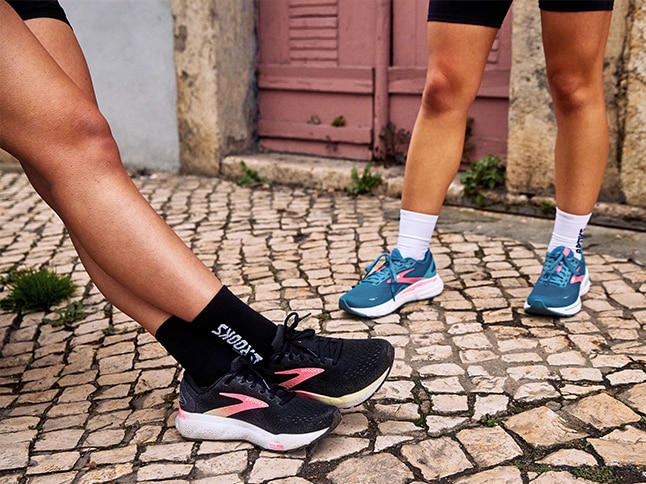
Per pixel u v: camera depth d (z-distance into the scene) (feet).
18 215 13.20
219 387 5.43
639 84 10.53
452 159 7.74
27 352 7.67
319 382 5.59
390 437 5.54
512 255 9.81
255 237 11.30
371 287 7.93
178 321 5.30
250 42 15.60
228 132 15.52
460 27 7.02
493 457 5.24
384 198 13.30
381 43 13.88
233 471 5.20
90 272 5.34
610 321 7.50
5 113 4.44
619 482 4.89
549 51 7.05
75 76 5.60
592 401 5.94
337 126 14.93
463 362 6.73
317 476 5.10
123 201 4.74
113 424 5.99
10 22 4.38
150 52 15.60
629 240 10.28
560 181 7.62
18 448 5.68
